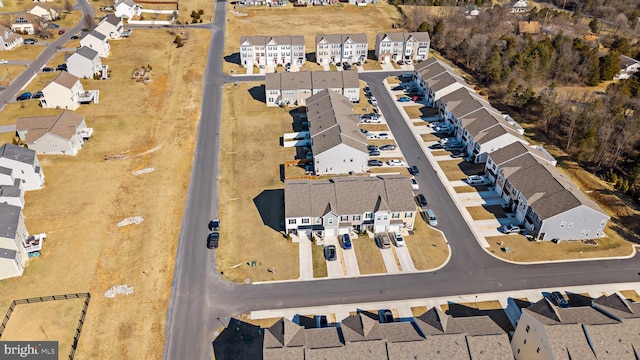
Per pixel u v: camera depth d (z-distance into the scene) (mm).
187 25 174750
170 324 61344
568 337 50094
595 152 94375
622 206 83375
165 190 86562
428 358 50031
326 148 89125
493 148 92688
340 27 177375
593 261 71500
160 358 57031
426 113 115000
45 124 97000
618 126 97312
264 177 90562
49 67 134125
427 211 80438
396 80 133625
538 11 188625
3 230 67250
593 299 63281
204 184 88500
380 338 51906
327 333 53344
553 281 68000
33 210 80375
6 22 163000
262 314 62719
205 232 77000
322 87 117000
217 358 56969
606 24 180250
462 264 71000
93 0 197625
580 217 72562
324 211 73562
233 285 67188
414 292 66250
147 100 119688
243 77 133750
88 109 113812
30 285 66438
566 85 129250
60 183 87500
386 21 184375
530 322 53406
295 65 142875
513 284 67500
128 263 70562
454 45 154000
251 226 78000
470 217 80438
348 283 67625
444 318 54938
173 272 69188
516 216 80562
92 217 79312
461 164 94875
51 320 61469
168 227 77750
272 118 112000
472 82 133125
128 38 159625
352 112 105438
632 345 50250
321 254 72562
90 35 139625
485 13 180750
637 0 192750
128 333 60062
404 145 101188
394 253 72875
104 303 64062
